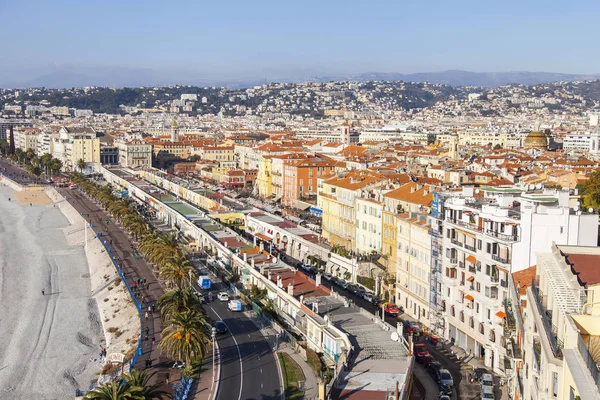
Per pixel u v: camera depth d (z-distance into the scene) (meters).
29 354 178.25
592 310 60.38
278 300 176.00
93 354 177.00
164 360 143.38
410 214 181.62
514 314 106.75
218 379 131.50
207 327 157.75
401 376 113.81
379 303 184.50
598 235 136.12
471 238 145.12
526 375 81.31
